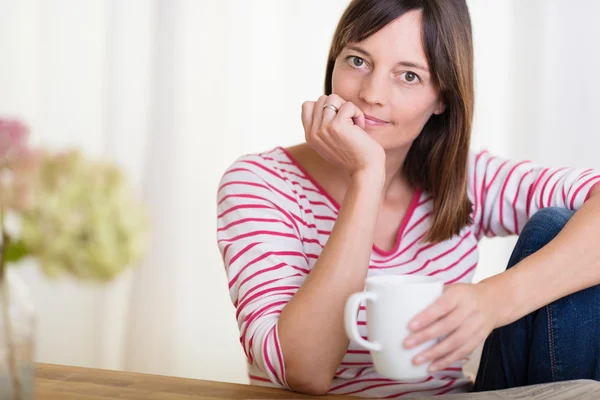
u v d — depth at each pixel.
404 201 1.37
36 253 0.59
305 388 1.04
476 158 1.47
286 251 1.19
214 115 2.89
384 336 0.80
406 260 1.33
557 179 1.35
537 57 2.70
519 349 1.22
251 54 2.85
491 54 2.71
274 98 2.84
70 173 0.59
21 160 0.59
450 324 0.87
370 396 1.27
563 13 2.69
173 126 2.91
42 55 2.95
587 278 1.10
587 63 2.68
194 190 2.92
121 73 2.93
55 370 1.03
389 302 0.80
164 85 2.92
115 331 2.94
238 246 1.19
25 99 2.95
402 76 1.20
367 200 1.09
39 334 2.92
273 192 1.27
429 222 1.36
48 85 2.95
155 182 2.93
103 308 2.94
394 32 1.17
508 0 2.71
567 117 2.70
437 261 1.34
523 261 1.07
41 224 0.58
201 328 2.93
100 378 0.99
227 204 1.25
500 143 2.72
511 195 1.41
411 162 1.36
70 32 2.95
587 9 2.67
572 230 1.13
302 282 1.16
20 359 0.66
